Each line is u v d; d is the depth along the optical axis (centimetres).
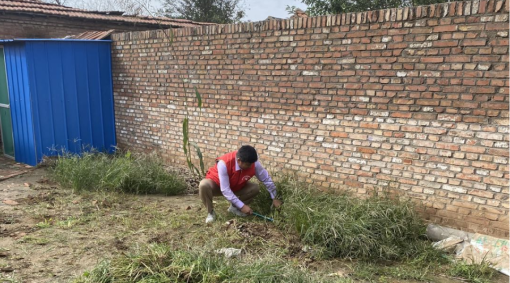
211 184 472
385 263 400
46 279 321
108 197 551
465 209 432
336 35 494
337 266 387
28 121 717
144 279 298
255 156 447
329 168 531
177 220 477
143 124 773
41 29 923
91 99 787
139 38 738
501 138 400
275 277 318
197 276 311
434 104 436
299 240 430
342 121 509
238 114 620
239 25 589
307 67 528
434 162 446
